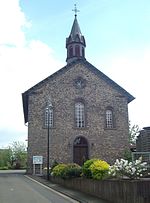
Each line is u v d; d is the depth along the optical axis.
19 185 22.98
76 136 35.62
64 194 18.81
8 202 15.09
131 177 15.04
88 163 19.11
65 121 35.75
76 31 42.03
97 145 35.84
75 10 43.62
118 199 14.37
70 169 22.14
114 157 35.75
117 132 36.53
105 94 37.31
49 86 36.25
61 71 36.88
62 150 34.91
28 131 34.78
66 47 42.09
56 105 35.94
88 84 37.22
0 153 83.25
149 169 17.86
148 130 24.28
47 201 15.60
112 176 16.31
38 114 35.31
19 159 80.88
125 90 37.81
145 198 12.15
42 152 34.56
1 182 25.16
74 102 36.44
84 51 41.66
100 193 16.78
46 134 35.03
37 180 27.42
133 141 47.75
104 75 37.62
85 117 36.31
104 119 36.66
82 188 19.58
